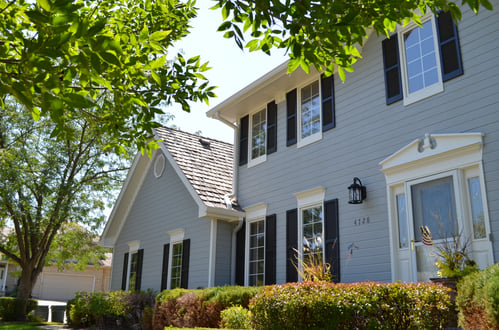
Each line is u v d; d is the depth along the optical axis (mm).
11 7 3895
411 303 5609
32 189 19203
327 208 10391
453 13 3977
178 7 6594
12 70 3965
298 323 5859
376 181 9430
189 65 5559
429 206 8344
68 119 5320
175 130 16312
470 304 4340
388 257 8805
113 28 5508
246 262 12578
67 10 2980
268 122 12859
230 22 4531
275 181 12180
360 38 4270
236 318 8055
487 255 7320
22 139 19484
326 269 9727
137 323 13641
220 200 13258
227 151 17000
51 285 34062
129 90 5031
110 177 22188
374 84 9938
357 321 5633
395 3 4078
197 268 13305
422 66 9062
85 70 3420
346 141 10328
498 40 7828
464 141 7918
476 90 7984
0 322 18562
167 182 15898
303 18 4051
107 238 18656
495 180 7402
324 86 11211
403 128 9109
